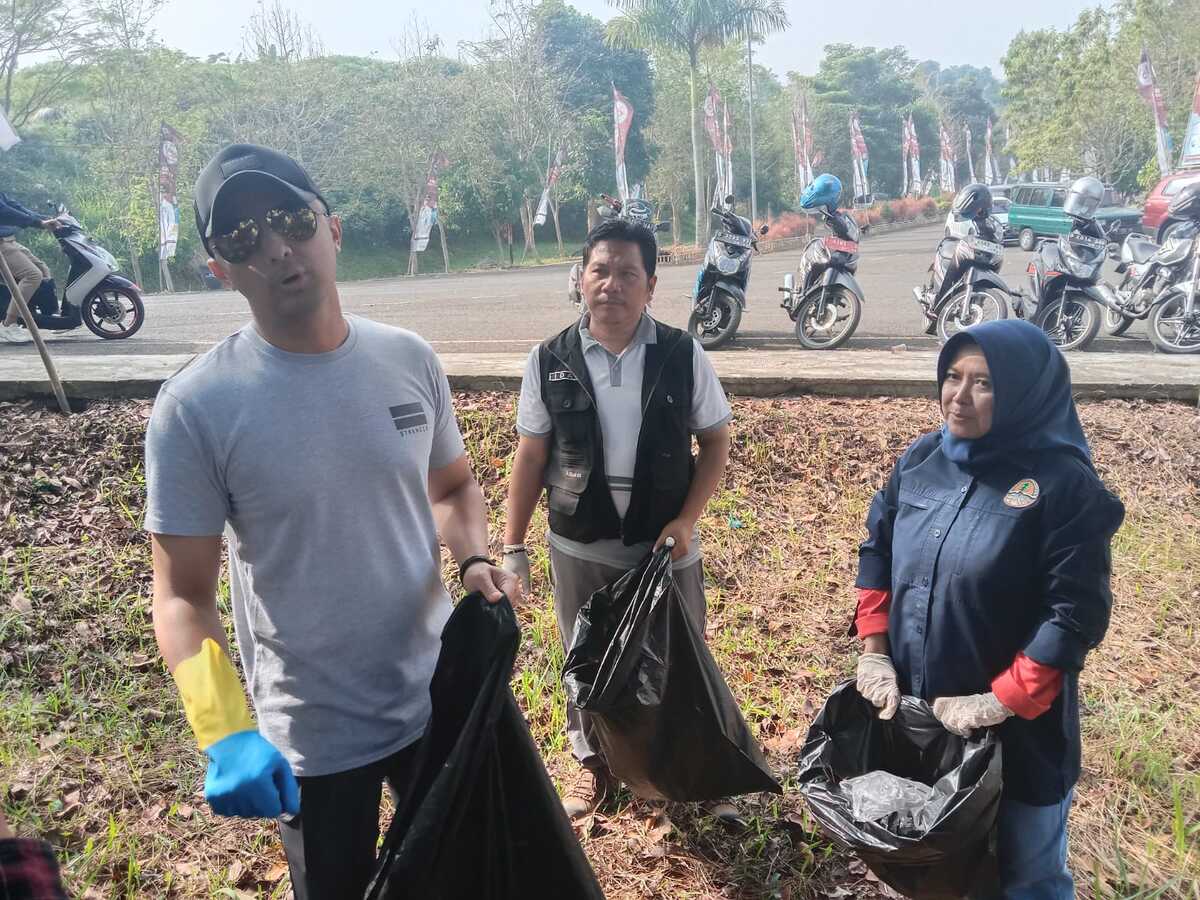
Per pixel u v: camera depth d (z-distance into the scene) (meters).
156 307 15.59
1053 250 8.57
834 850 2.93
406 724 2.01
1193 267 8.27
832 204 8.26
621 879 2.85
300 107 35.31
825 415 6.18
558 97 41.44
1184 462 5.90
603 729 2.71
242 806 1.43
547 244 46.47
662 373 2.85
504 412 5.95
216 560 1.86
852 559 4.93
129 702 3.70
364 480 1.90
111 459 5.41
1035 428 2.11
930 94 96.75
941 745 2.23
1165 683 3.83
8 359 6.90
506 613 1.95
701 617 3.08
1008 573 2.10
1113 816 3.06
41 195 31.91
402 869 1.68
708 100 32.88
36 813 3.05
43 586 4.36
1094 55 38.62
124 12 30.62
